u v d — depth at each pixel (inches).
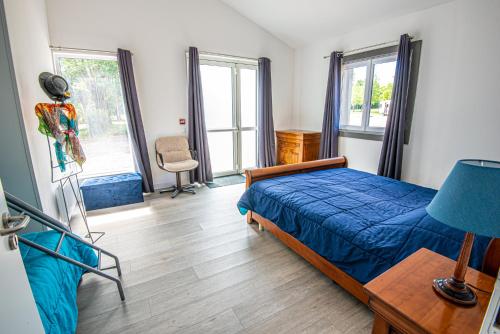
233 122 188.5
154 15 144.5
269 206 91.4
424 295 34.8
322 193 90.0
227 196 149.1
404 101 126.2
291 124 212.8
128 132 145.9
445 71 114.3
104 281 75.7
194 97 158.9
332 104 165.8
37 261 52.5
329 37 169.5
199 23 158.2
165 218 119.4
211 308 65.0
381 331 36.0
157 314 63.3
